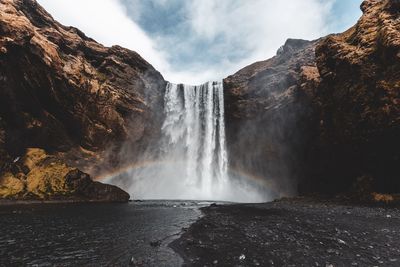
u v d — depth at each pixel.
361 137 26.45
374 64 25.88
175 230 13.96
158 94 49.94
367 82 25.95
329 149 31.25
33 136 32.91
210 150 50.28
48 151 35.22
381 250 9.67
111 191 32.97
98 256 9.27
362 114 26.08
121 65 46.41
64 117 36.56
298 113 38.88
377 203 24.06
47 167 30.34
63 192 28.77
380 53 25.52
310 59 42.75
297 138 40.34
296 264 8.23
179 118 51.12
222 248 10.11
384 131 24.23
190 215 19.86
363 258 8.76
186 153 50.16
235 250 9.81
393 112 23.45
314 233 12.55
